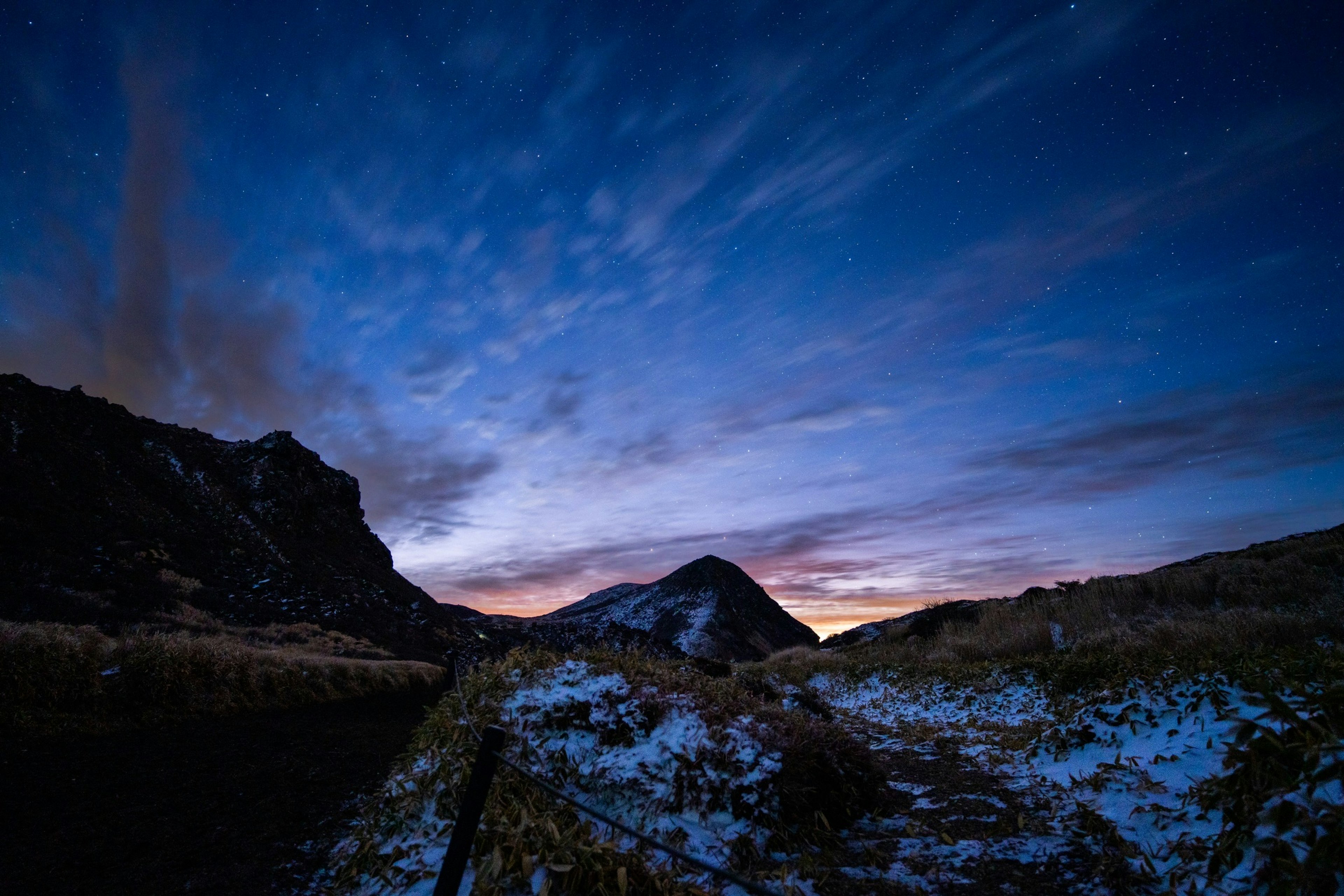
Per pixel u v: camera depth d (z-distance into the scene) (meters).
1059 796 5.32
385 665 20.91
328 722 11.45
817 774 5.26
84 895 3.91
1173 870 3.56
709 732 5.34
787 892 3.73
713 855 4.26
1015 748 7.39
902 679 14.33
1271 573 14.49
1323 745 3.33
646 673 6.82
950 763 7.24
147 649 10.93
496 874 3.35
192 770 7.11
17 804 5.45
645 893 3.42
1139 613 15.07
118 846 4.75
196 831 5.15
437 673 23.91
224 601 29.16
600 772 4.93
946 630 18.80
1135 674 7.30
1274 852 3.03
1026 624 16.06
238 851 4.76
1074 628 14.91
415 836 4.28
